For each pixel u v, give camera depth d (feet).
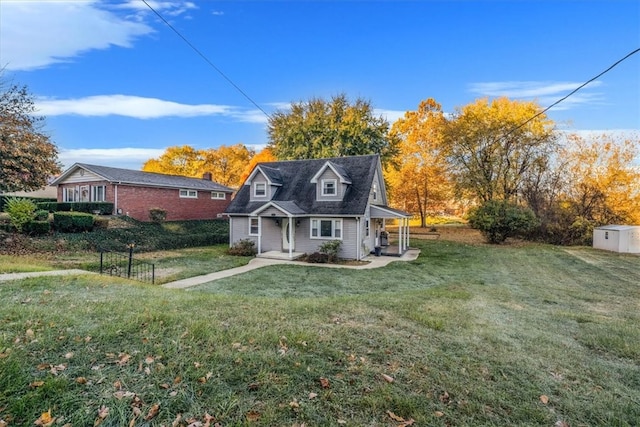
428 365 11.85
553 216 73.31
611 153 72.49
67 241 46.65
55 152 51.03
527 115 79.61
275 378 10.17
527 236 75.31
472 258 53.42
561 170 76.33
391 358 12.21
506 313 20.83
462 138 85.61
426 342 14.05
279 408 8.73
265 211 53.11
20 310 14.96
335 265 46.80
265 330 14.12
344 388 9.93
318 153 89.81
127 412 8.15
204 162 156.15
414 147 104.73
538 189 78.02
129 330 13.07
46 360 10.37
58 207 63.93
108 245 50.24
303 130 93.04
